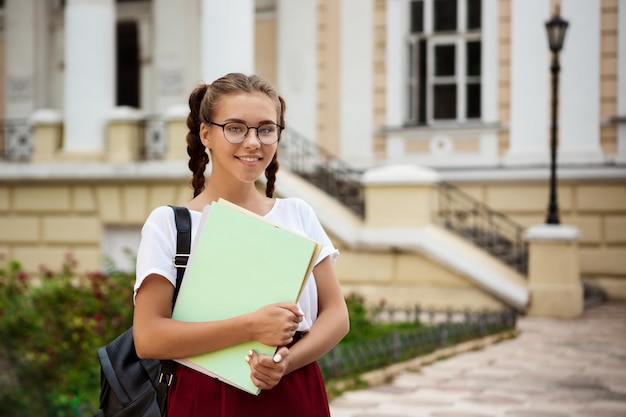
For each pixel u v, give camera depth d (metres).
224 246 2.26
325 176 14.20
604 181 14.05
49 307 8.00
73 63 14.71
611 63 14.36
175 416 2.25
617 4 14.32
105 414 2.41
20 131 17.16
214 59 13.57
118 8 17.31
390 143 15.55
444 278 12.27
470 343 9.14
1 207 15.12
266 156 2.37
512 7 14.84
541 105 14.67
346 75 15.83
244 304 2.21
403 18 15.55
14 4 17.42
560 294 11.66
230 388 2.24
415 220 12.27
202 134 2.43
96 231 14.61
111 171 14.16
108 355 2.44
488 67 15.02
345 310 2.43
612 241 14.05
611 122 14.33
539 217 14.43
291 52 16.09
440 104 15.47
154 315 2.25
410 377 7.38
